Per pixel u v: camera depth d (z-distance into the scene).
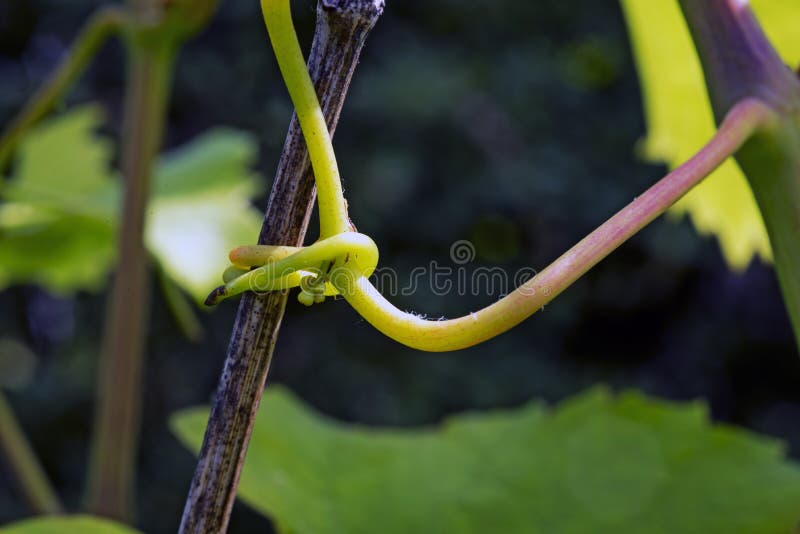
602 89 3.05
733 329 3.08
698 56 0.38
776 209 0.37
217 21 2.69
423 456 0.48
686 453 0.47
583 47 3.04
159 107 0.59
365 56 2.72
